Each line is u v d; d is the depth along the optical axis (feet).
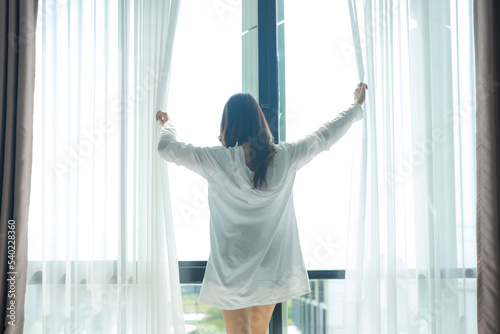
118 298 5.83
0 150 5.73
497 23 5.83
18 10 5.88
